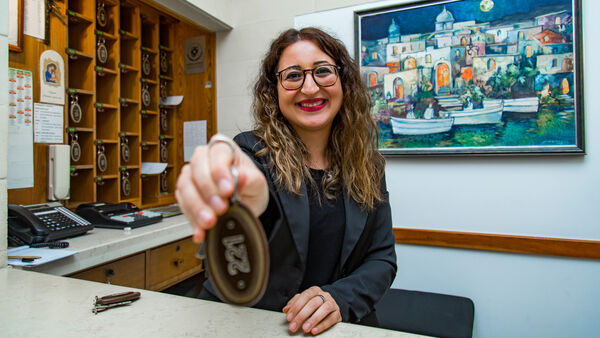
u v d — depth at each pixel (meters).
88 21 1.70
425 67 1.89
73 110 1.64
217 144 0.39
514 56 1.72
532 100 1.70
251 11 2.31
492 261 1.81
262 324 0.50
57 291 0.62
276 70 0.88
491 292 1.81
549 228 1.71
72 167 1.62
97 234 1.44
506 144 1.75
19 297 0.59
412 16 1.90
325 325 0.49
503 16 1.73
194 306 0.56
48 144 1.52
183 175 0.38
